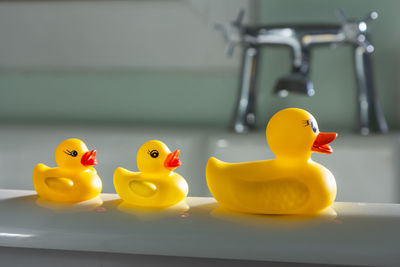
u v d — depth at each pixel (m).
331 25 1.23
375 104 1.33
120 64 1.60
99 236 0.44
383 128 1.33
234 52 1.52
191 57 1.55
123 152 1.27
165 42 1.55
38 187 0.52
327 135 0.48
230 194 0.48
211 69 1.56
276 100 1.52
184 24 1.52
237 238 0.43
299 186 0.47
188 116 1.59
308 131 0.48
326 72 1.48
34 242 0.45
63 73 1.65
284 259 0.42
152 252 0.44
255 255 0.43
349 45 1.43
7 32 1.62
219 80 1.56
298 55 1.25
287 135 0.48
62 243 0.45
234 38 1.27
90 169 0.53
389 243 0.42
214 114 1.58
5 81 1.67
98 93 1.64
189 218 0.46
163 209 0.48
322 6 1.46
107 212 0.48
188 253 0.43
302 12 1.47
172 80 1.59
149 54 1.57
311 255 0.42
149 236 0.44
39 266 0.46
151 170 0.50
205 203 0.50
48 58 1.63
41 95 1.67
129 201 0.50
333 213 0.47
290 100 1.51
